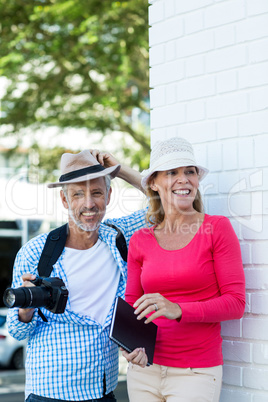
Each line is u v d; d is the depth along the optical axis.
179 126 3.41
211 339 2.67
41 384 2.89
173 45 3.45
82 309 2.93
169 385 2.67
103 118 11.98
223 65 3.20
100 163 3.28
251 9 3.08
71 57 10.91
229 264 2.64
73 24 10.73
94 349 2.90
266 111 3.00
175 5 3.44
